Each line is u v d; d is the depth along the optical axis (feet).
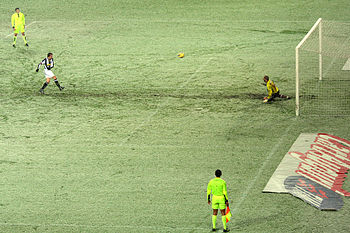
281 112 254.68
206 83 296.92
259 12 435.94
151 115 256.93
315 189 183.11
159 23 414.82
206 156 212.23
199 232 162.61
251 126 239.71
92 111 264.11
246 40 369.30
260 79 299.99
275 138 226.17
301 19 410.72
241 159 208.44
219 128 238.68
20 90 295.28
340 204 173.58
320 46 289.33
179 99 276.00
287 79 297.12
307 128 235.20
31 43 372.17
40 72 321.93
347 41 326.65
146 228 165.58
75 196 185.78
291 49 347.36
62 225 168.66
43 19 431.84
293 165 200.64
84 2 482.28
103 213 174.81
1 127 247.50
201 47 358.02
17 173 203.21
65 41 377.09
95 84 301.63
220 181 161.17
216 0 476.95
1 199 184.75
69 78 311.68
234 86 291.17
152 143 225.97
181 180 194.29
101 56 346.95
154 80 304.50
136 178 196.85
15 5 474.08
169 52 350.23
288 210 172.24
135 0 485.56
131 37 383.45
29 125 249.14
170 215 172.35
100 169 204.74
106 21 424.05
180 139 228.84
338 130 231.71
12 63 335.26
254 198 180.34
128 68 325.01
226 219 161.27
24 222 170.81
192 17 428.56
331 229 160.76
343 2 450.71
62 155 217.56
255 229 163.02
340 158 205.05
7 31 399.03
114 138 232.32
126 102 274.57
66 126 247.09
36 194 187.73
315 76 300.20
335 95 272.10
